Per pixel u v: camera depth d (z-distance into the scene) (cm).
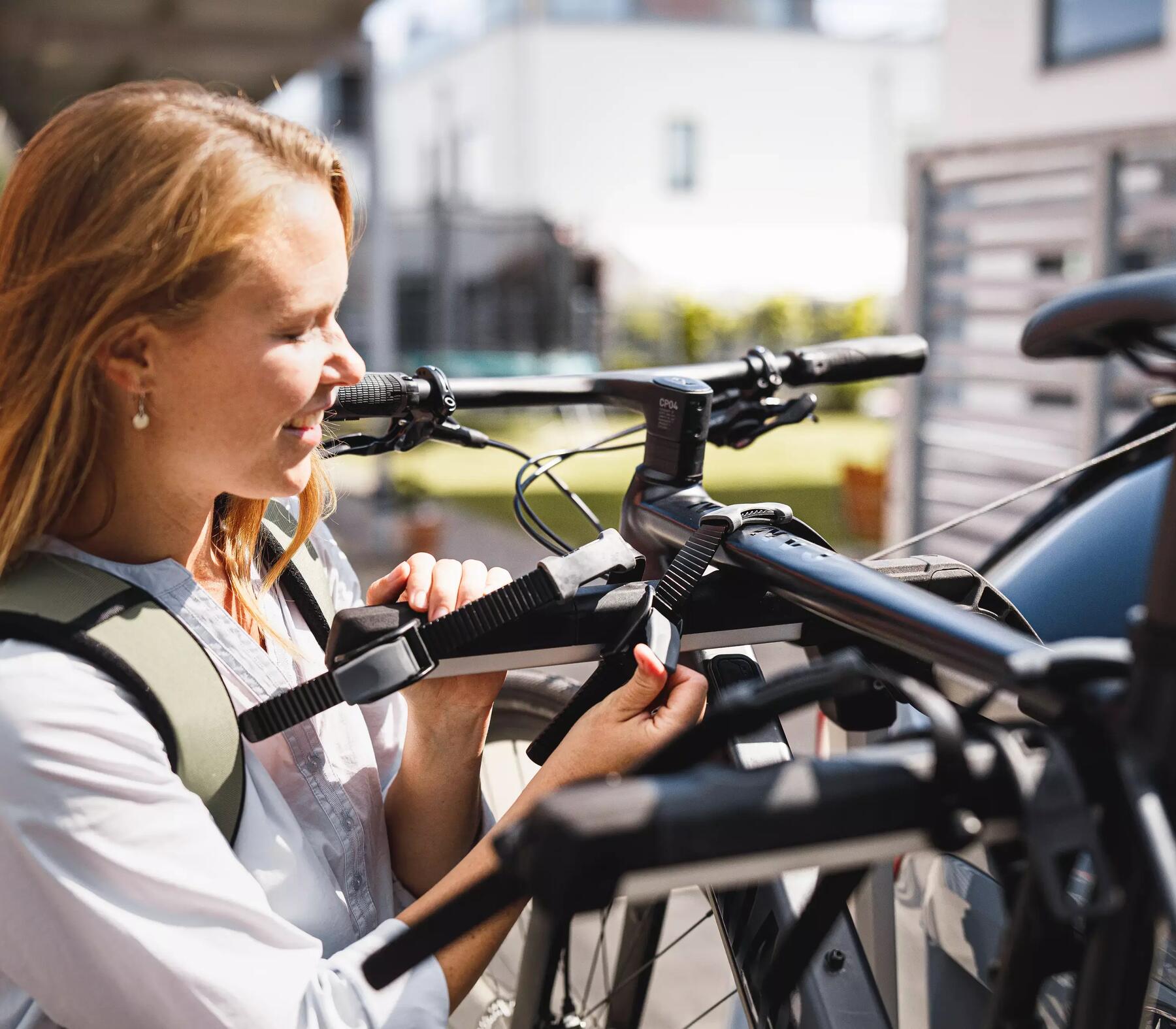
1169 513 52
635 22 2034
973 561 488
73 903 75
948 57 871
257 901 81
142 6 641
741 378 123
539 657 85
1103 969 55
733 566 88
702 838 47
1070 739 55
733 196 2122
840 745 119
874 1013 80
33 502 82
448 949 88
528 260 1784
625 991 117
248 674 92
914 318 496
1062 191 689
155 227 76
